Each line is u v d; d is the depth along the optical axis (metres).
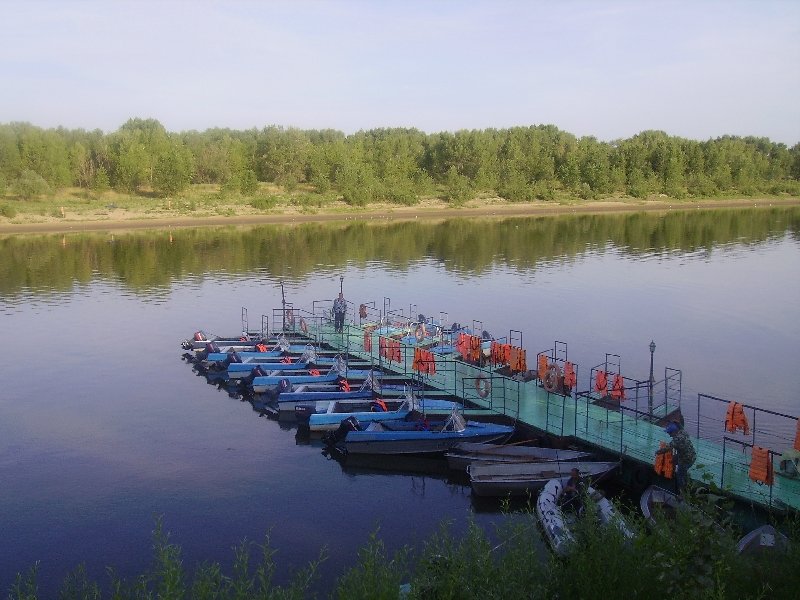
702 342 42.38
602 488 23.69
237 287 61.91
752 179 163.88
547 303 54.28
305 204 128.25
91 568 19.55
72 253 80.50
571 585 10.09
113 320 49.47
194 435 29.59
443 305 54.00
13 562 19.89
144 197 128.25
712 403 31.92
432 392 31.86
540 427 26.69
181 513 22.78
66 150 128.00
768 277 64.75
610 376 31.92
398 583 10.32
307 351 38.09
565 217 123.88
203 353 39.12
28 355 40.81
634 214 129.00
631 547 10.44
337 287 61.94
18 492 24.16
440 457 26.95
